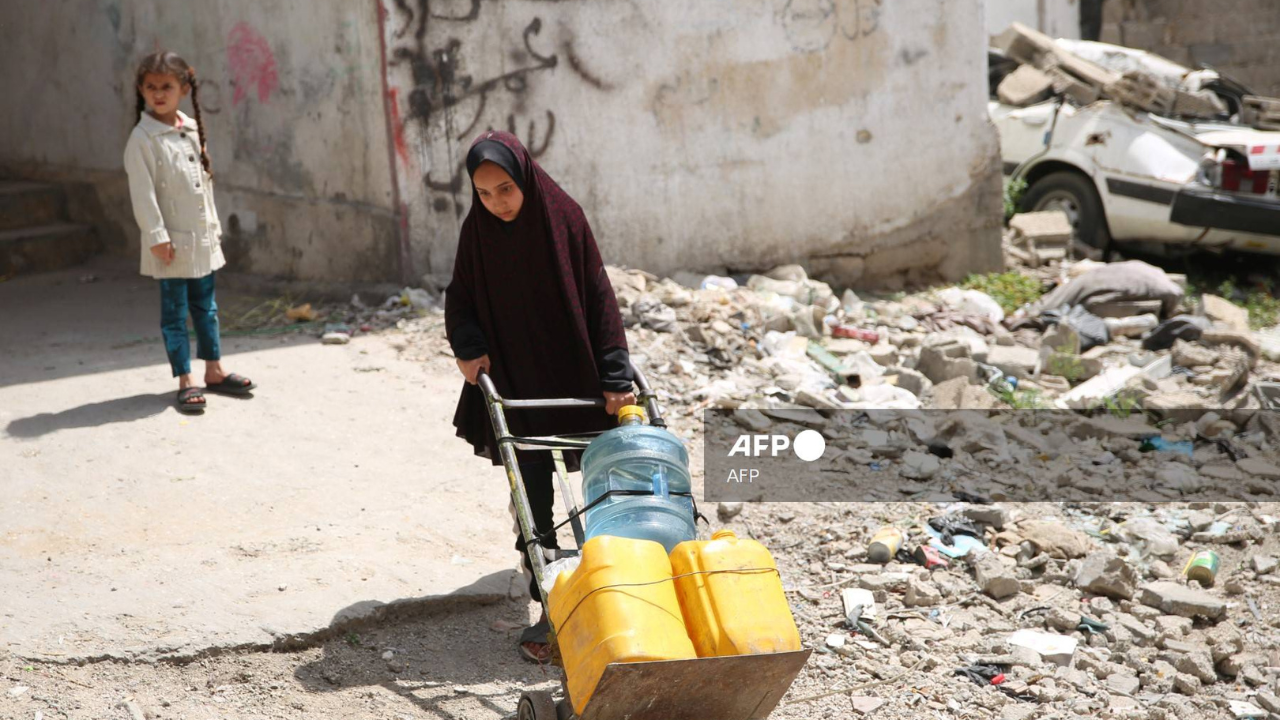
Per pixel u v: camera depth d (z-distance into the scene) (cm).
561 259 367
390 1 728
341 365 664
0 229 963
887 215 930
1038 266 1004
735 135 859
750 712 300
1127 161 1009
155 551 436
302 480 514
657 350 694
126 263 961
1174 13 1723
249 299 829
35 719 325
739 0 839
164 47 912
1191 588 464
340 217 805
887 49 905
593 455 346
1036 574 477
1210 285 1038
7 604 383
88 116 982
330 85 784
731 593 288
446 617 417
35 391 602
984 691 391
